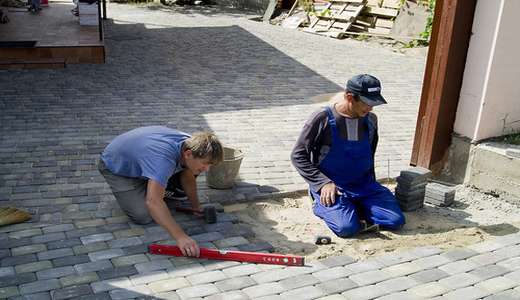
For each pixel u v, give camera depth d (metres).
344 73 10.54
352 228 4.34
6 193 4.85
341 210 4.43
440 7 5.33
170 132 4.16
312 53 12.38
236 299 3.45
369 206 4.57
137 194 4.25
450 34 5.21
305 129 4.53
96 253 3.91
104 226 4.32
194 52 11.74
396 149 6.56
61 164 5.54
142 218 4.31
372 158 4.71
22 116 7.05
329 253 4.10
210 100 8.20
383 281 3.74
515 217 4.90
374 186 4.72
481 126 5.37
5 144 6.02
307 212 4.86
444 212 4.98
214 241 4.18
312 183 4.56
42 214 4.49
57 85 8.67
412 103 8.67
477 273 3.89
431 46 5.49
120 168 4.17
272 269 3.84
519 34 5.20
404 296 3.57
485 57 5.20
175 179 4.55
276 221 4.65
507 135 5.59
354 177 4.64
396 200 4.81
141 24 15.40
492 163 5.25
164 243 4.08
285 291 3.57
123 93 8.34
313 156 4.67
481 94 5.27
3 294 3.38
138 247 4.02
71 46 10.14
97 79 9.13
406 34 14.20
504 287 3.72
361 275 3.80
